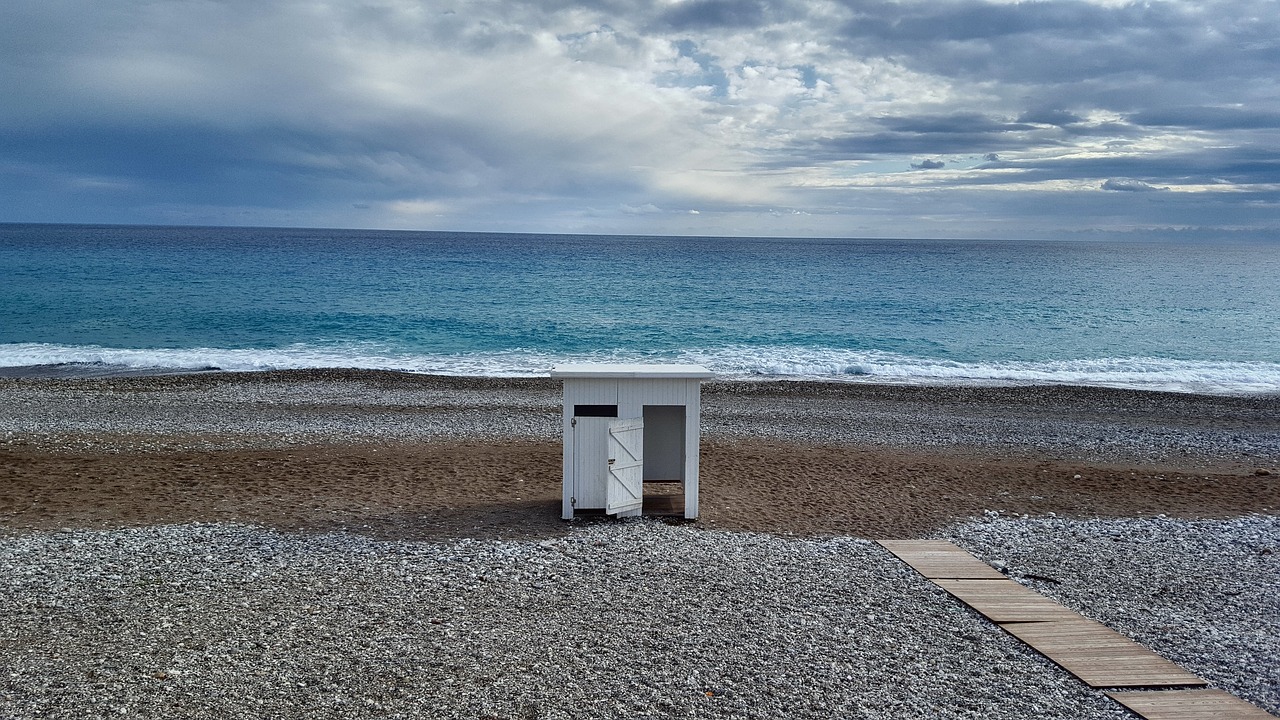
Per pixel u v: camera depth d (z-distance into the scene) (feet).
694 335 143.23
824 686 26.02
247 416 74.43
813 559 38.91
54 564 35.68
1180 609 34.14
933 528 45.70
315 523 43.45
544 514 45.85
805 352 125.70
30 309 157.38
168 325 142.00
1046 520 47.78
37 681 24.81
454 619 30.42
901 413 82.12
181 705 23.54
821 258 425.69
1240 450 68.80
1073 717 24.67
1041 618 32.19
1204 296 219.20
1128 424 79.10
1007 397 91.45
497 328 147.02
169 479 52.19
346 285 216.74
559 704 24.23
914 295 214.90
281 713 23.25
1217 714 24.93
